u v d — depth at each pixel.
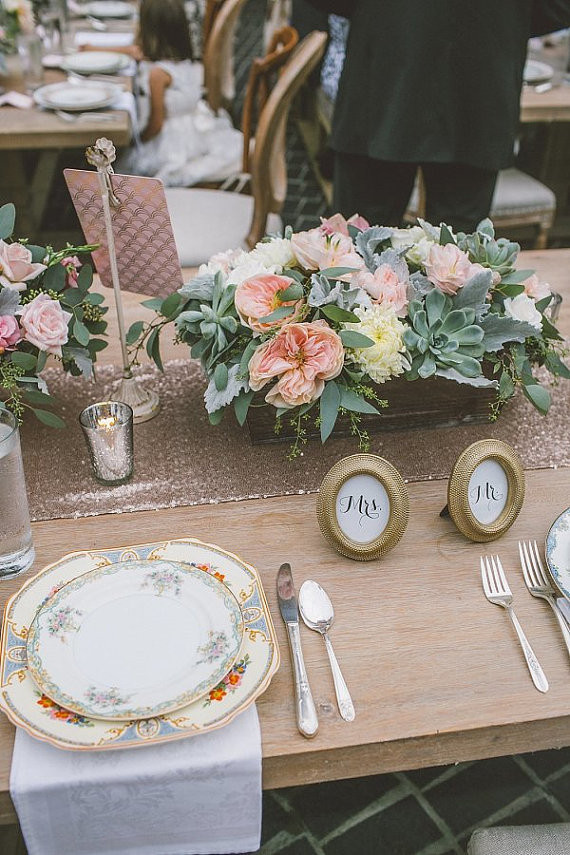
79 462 1.21
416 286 1.19
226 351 1.16
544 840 1.04
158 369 1.44
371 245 1.26
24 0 2.76
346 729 0.83
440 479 1.18
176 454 1.22
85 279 1.24
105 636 0.87
